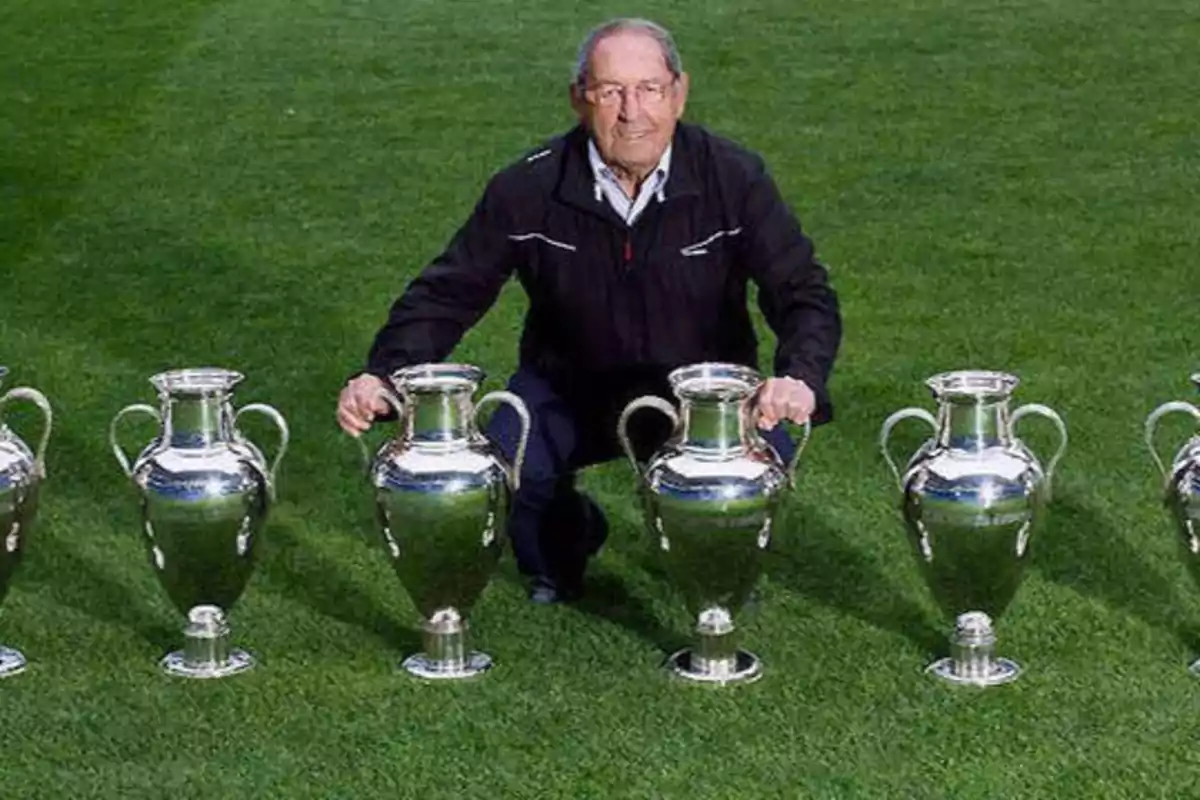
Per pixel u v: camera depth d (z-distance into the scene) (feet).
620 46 21.59
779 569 24.30
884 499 26.68
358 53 60.13
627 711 20.65
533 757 19.77
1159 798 18.86
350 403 21.61
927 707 20.62
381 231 43.29
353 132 51.83
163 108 54.34
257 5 66.39
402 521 21.15
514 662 21.81
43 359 34.91
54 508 27.02
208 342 35.86
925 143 49.42
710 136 22.52
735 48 59.72
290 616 23.15
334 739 20.18
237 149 50.37
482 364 34.30
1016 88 54.39
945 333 35.35
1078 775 19.26
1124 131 49.90
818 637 22.30
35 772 19.62
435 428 21.36
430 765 19.66
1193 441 21.80
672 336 22.66
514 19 63.98
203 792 19.22
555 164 22.40
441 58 59.41
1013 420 21.61
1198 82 54.24
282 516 26.50
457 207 45.14
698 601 21.27
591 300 22.52
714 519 20.80
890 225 42.70
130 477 22.06
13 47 61.36
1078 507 26.17
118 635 22.72
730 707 20.68
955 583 21.20
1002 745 19.84
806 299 22.50
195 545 21.39
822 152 49.01
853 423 30.32
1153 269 39.06
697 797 19.01
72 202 45.83
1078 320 35.94
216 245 42.32
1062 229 42.01
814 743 19.93
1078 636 22.22
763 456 21.22
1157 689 20.93
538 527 23.17
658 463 21.21
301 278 39.88
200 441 21.58
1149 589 23.48
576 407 23.17
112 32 62.95
